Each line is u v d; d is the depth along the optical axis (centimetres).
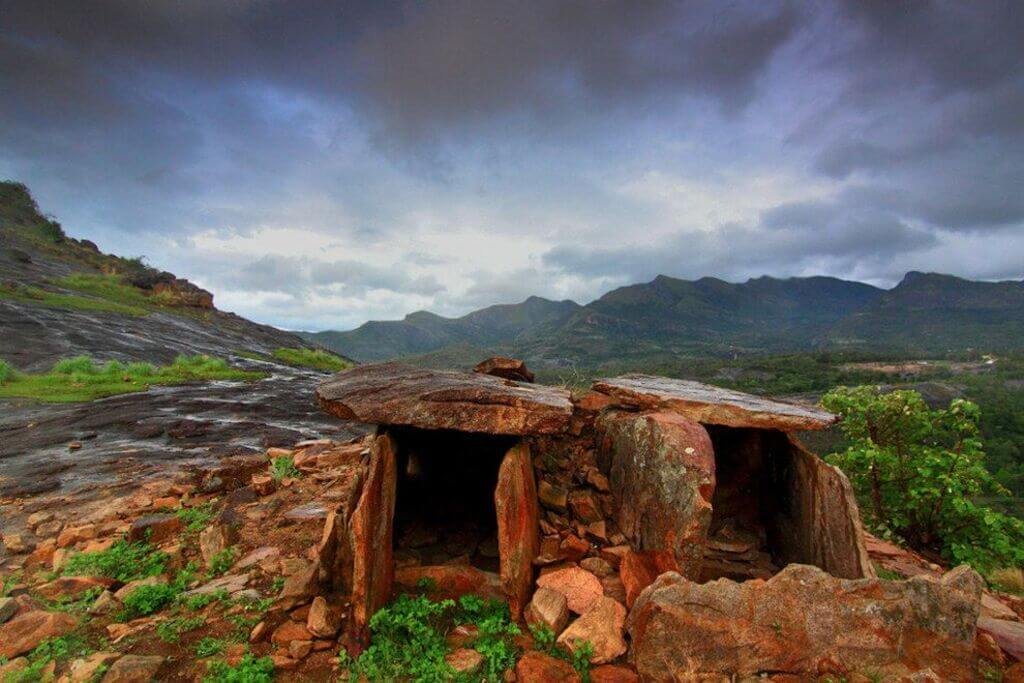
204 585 524
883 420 789
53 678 379
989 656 400
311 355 4272
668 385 709
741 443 653
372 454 478
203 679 377
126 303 4050
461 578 499
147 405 1664
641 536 504
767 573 561
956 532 746
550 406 497
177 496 812
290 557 561
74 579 518
